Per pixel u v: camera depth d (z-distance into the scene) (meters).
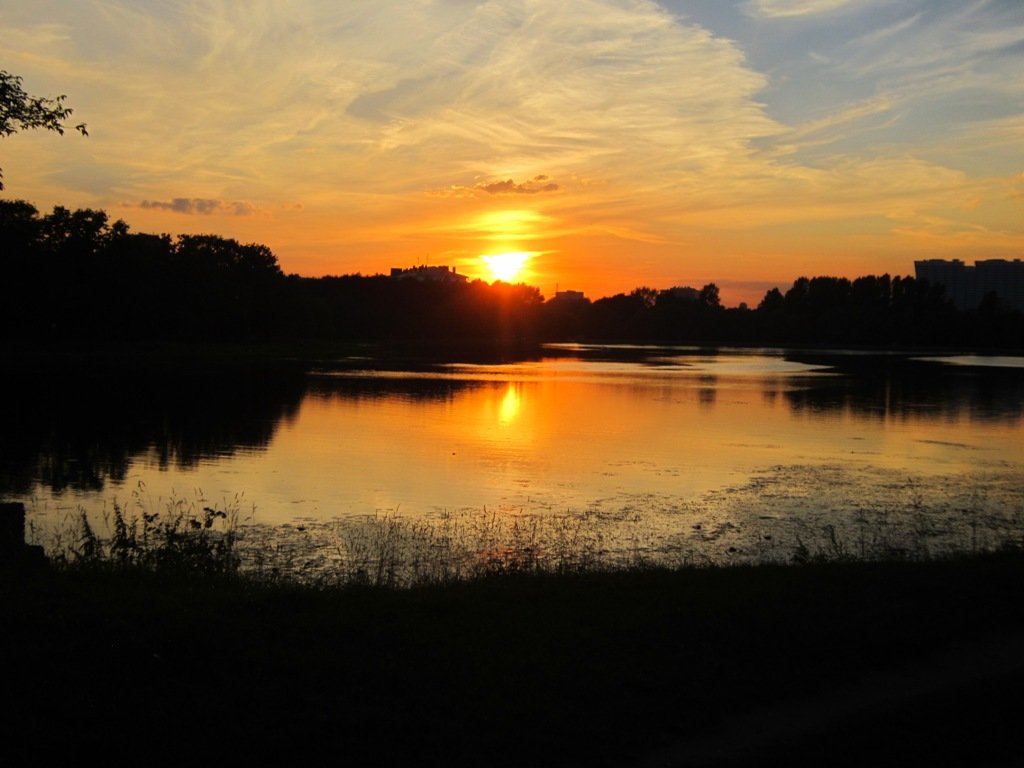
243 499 24.11
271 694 7.40
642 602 10.22
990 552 14.65
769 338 197.38
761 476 28.92
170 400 51.41
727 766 6.53
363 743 6.73
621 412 49.28
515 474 28.77
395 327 181.00
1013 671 8.28
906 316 174.00
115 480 26.75
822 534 20.59
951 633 9.16
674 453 33.97
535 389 64.31
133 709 7.10
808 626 9.28
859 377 82.38
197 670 7.82
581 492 25.81
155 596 9.87
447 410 48.69
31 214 89.00
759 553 18.66
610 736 6.93
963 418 47.78
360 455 32.31
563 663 8.14
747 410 51.25
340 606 9.61
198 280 113.75
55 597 9.68
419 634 8.76
